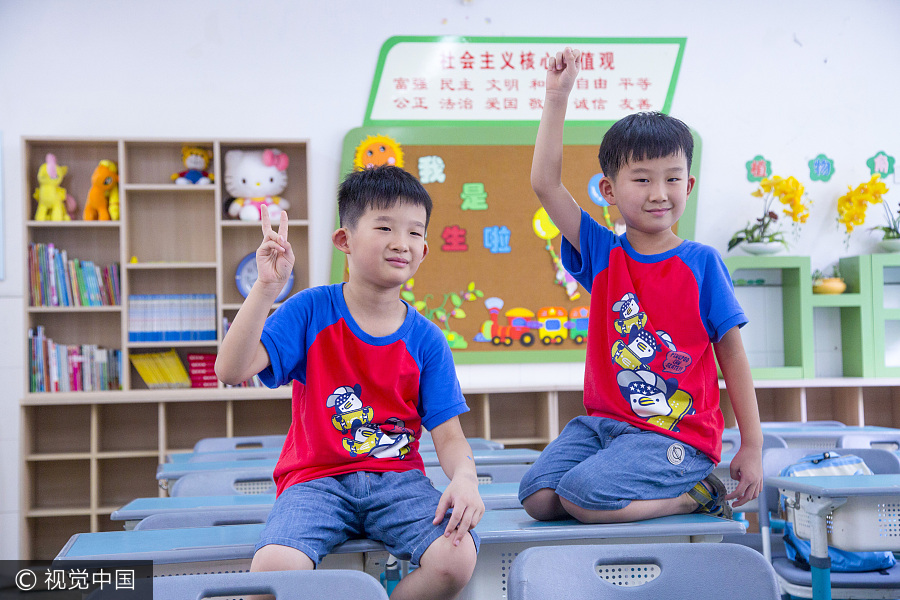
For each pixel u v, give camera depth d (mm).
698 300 1339
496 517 1351
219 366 1095
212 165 3875
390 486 1118
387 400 1188
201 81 3916
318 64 3980
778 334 4184
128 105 3869
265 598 858
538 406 4031
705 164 4152
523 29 4082
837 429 2865
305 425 1176
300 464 1155
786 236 4188
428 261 3963
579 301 4039
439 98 4027
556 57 1368
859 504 1531
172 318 3771
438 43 4031
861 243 4238
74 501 3805
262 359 1144
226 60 3934
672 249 1374
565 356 4023
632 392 1317
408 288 3947
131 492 3857
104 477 3838
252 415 3949
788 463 2049
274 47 3961
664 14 4160
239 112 3932
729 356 1365
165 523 1358
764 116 4199
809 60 4242
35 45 3818
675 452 1280
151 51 3889
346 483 1125
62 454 3619
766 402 4195
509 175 4031
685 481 1285
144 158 3875
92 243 3850
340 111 3988
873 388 4305
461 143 4012
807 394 4285
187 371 3871
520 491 1335
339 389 1174
